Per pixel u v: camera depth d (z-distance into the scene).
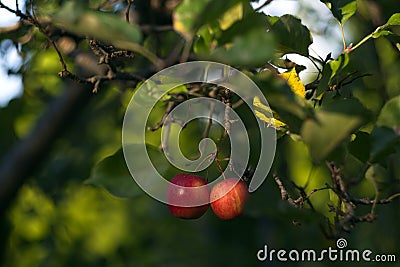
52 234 10.05
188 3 3.50
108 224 13.19
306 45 4.20
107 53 4.25
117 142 9.82
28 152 8.02
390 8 5.45
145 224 13.30
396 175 5.59
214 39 3.98
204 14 3.52
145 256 12.54
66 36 5.34
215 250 11.72
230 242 11.51
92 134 10.16
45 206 9.93
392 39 4.39
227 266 11.35
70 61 5.76
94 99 8.64
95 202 11.60
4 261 9.94
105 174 4.53
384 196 5.11
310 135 3.59
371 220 4.26
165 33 5.50
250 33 3.36
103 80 4.31
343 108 3.57
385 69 5.74
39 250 10.16
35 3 4.77
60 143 9.97
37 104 8.99
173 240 12.83
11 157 8.06
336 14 4.43
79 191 10.84
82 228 10.98
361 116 3.58
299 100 3.53
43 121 7.94
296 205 4.41
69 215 10.82
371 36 4.20
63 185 9.54
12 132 9.14
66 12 3.23
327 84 4.08
